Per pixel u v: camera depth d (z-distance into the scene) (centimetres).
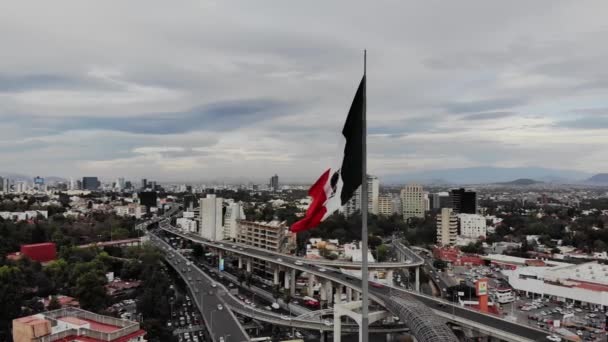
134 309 19688
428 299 18350
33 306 18488
